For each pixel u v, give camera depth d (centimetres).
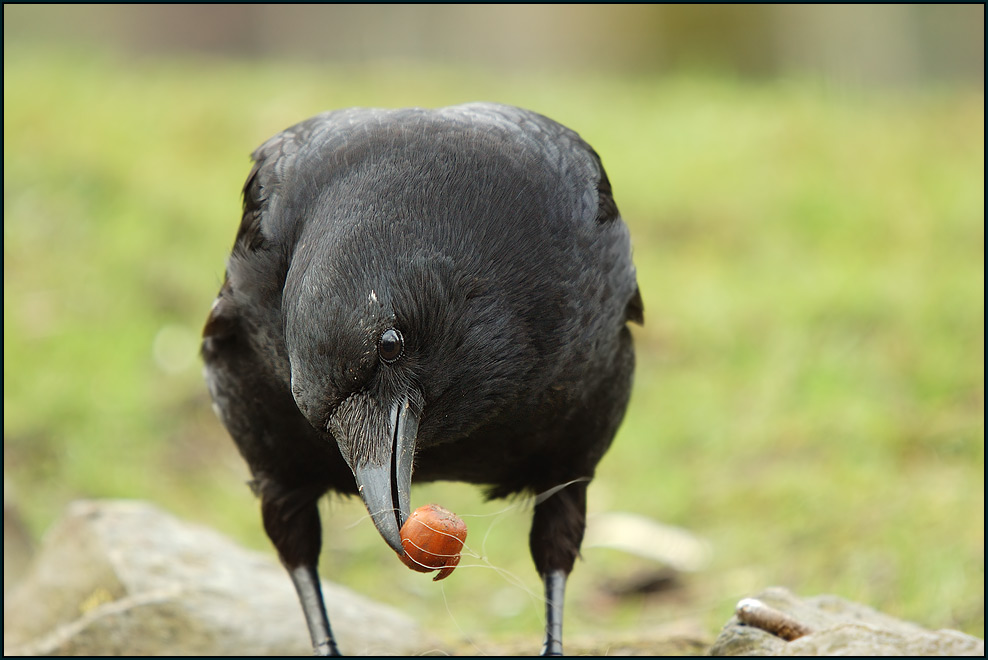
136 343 1425
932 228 1574
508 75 2556
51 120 1912
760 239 1619
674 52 2872
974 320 1311
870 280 1423
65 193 1673
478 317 539
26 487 1210
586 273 582
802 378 1285
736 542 1078
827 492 1094
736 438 1227
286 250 576
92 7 3033
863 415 1184
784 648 528
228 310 634
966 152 1823
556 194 578
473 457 629
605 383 640
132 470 1255
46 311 1471
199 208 1686
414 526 514
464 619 1028
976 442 1107
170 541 859
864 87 2320
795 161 1845
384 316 515
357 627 808
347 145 575
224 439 1317
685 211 1702
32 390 1330
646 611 1010
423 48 3156
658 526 1124
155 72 2388
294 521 684
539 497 673
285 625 791
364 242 525
